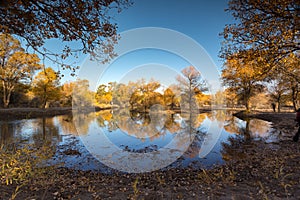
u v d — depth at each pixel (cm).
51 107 2939
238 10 584
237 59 661
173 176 456
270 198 270
